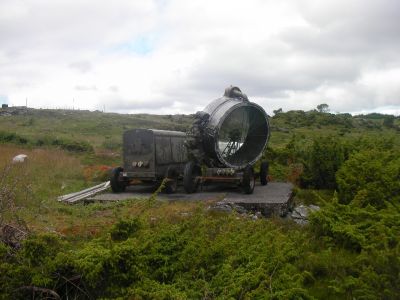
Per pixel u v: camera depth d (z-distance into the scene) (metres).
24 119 65.50
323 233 8.74
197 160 13.23
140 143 13.09
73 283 5.82
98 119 70.56
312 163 14.55
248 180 12.51
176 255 6.52
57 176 16.30
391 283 5.78
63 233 7.93
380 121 49.69
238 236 7.27
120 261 5.86
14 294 5.58
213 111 13.45
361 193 9.54
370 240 7.71
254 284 5.57
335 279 6.63
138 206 9.98
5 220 7.38
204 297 5.41
